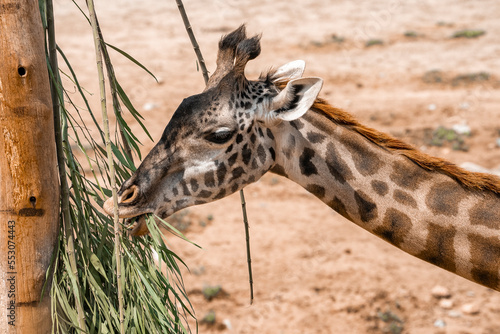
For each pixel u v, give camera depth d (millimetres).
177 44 34906
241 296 15148
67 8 41188
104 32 36875
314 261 16594
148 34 36562
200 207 19438
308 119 6719
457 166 6547
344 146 6680
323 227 18359
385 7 40969
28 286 5281
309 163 6734
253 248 17188
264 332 13992
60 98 5742
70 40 35219
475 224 6312
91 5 4652
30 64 4879
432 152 22656
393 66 31547
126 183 6340
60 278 5613
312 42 34750
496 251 6266
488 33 35625
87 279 5777
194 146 6457
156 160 6426
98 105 26609
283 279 15844
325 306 14828
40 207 5164
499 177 6426
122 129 6223
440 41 34875
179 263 16375
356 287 15453
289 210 19359
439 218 6414
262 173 6781
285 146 6734
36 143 5023
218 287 15211
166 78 30156
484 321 14281
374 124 25094
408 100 27438
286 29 37156
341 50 33875
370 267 16297
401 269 16266
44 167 5109
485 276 6391
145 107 26625
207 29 37031
